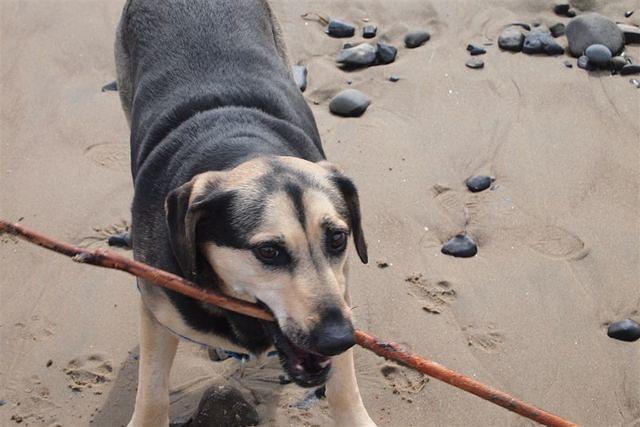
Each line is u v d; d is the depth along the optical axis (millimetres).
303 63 2141
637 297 1615
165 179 1352
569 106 1988
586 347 1549
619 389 1494
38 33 2242
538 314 1596
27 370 1547
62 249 1219
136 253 1359
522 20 2215
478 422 1455
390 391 1497
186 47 1531
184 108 1437
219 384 1518
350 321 1185
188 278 1254
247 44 1545
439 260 1687
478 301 1614
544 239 1718
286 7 2287
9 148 1948
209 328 1312
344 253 1234
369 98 2033
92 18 2279
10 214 1797
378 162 1869
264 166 1247
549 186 1812
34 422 1481
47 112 2031
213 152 1331
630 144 1897
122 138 1961
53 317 1621
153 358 1382
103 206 1808
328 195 1246
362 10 2268
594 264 1668
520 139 1912
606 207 1771
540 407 1476
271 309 1216
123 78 1713
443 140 1919
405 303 1615
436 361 1531
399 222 1750
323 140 1927
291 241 1192
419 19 2232
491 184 1824
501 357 1539
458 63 2109
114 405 1500
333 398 1402
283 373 1529
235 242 1216
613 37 2109
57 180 1866
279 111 1456
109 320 1613
